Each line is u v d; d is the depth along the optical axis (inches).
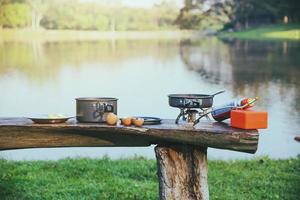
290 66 417.1
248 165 304.3
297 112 389.7
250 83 418.0
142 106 403.9
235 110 173.3
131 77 415.5
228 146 166.7
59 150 356.2
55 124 173.5
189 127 172.2
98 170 283.6
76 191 243.9
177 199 174.7
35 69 410.9
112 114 173.9
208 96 178.2
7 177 266.5
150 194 239.8
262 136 367.6
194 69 421.7
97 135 176.7
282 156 354.6
